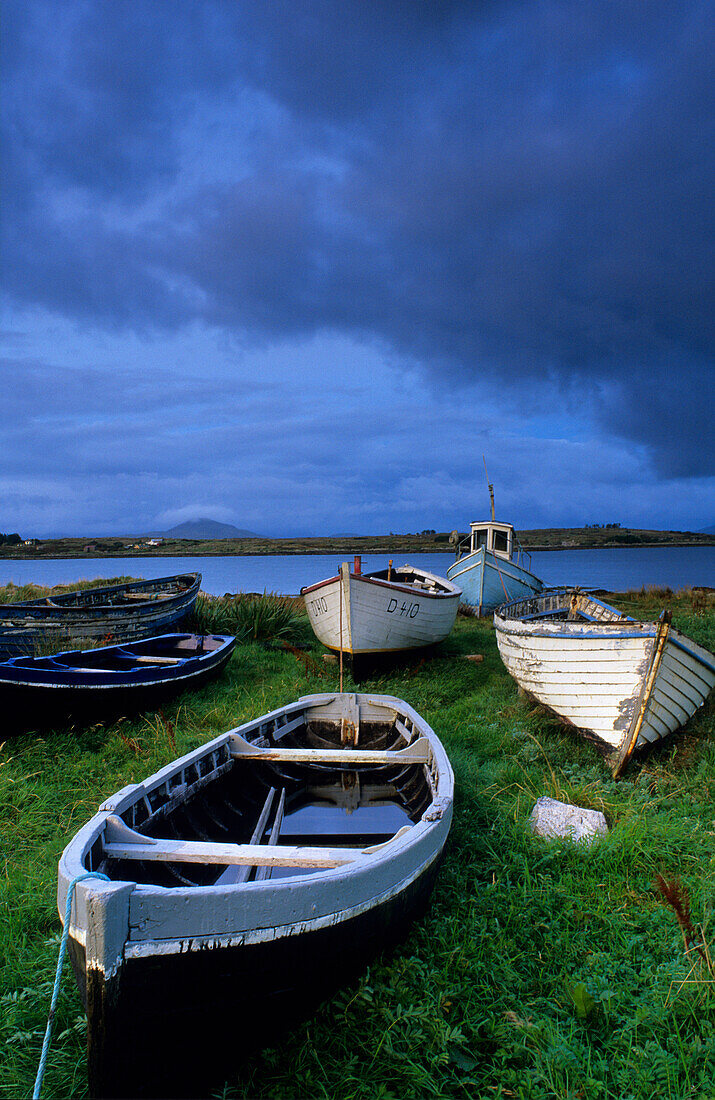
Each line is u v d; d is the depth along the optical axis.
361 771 6.05
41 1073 2.40
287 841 4.66
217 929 2.57
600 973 3.31
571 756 6.48
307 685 9.11
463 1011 3.06
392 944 3.43
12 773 6.00
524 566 20.16
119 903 2.42
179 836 4.23
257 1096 2.66
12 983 3.29
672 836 4.49
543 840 4.54
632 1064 2.71
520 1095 2.59
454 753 6.35
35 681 6.75
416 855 3.50
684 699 6.32
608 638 6.07
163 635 10.52
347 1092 2.66
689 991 3.09
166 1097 2.61
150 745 6.79
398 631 9.93
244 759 5.29
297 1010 2.91
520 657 7.20
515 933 3.63
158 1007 2.50
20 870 4.41
